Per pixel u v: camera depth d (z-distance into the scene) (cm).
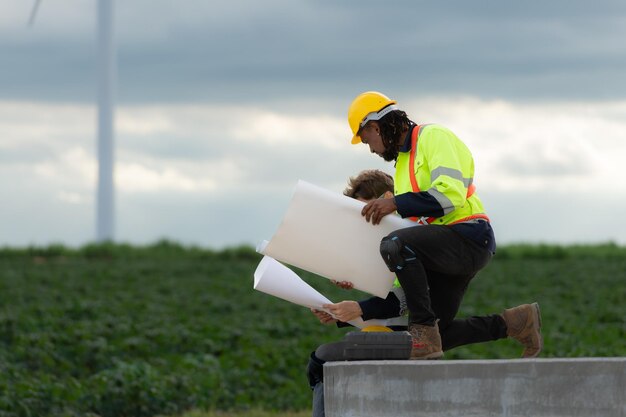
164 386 3059
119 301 5603
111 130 7969
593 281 6625
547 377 1316
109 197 8350
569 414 1313
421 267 1468
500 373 1325
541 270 7512
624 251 9206
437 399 1341
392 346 1446
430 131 1486
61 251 9100
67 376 3219
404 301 1559
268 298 5847
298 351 3731
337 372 1398
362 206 1518
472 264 1491
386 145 1515
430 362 1346
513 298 5750
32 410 2722
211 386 3177
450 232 1476
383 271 1523
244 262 8750
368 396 1370
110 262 8519
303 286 1555
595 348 3697
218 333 4241
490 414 1326
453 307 1548
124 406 2895
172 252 9344
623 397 1309
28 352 3544
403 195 1455
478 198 1520
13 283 6469
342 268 1527
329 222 1513
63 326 4425
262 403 3056
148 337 4047
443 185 1441
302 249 1521
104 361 3634
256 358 3600
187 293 6147
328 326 4556
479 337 1580
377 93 1532
